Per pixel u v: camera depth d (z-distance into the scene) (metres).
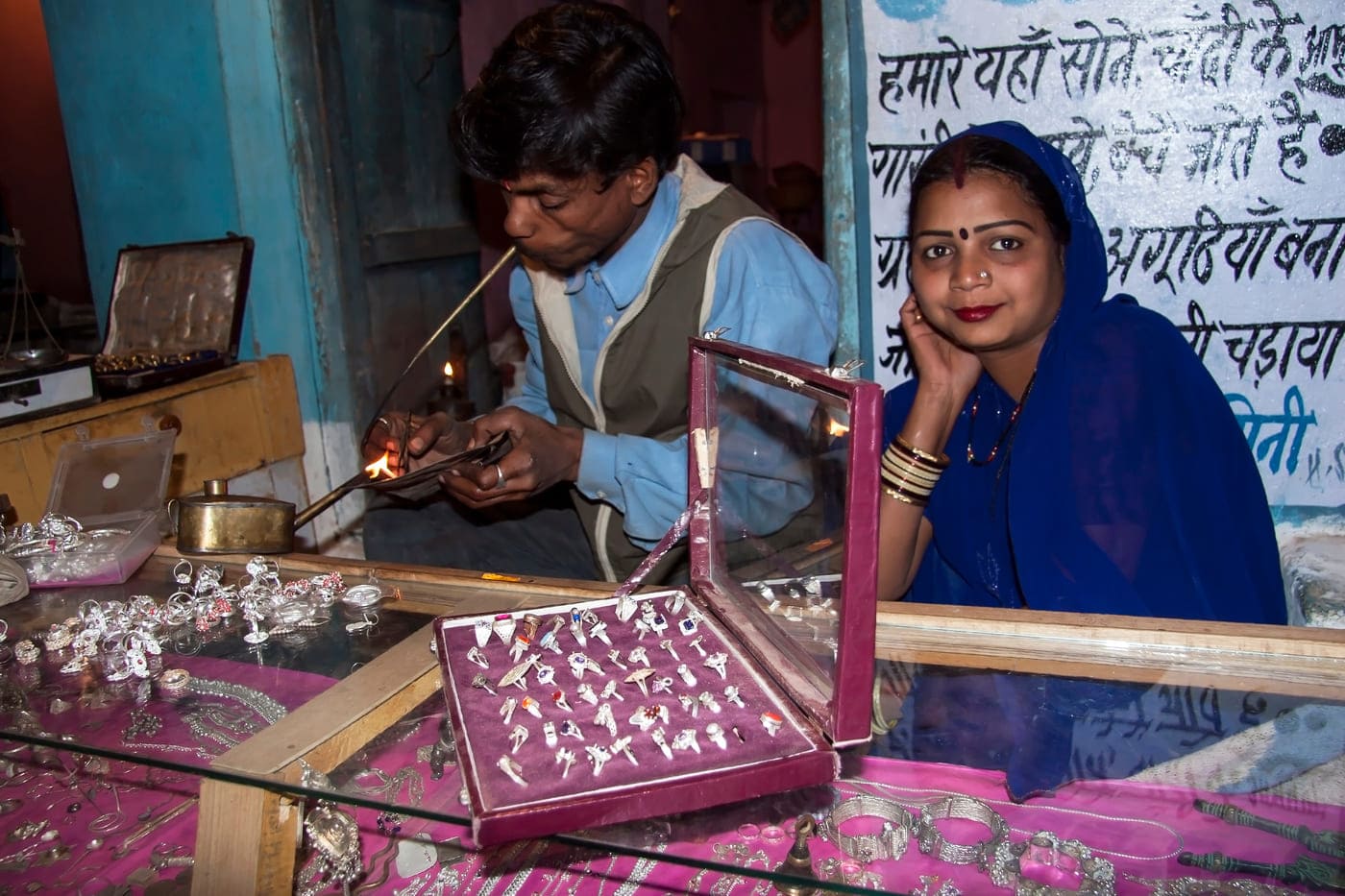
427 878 0.89
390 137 2.72
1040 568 1.31
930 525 1.49
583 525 1.79
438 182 2.93
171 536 1.38
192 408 2.27
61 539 1.27
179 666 1.02
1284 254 1.70
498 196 3.27
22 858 0.94
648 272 1.52
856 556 0.72
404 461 1.46
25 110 4.73
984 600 1.50
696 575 1.04
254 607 1.12
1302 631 0.95
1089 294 1.33
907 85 1.84
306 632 1.09
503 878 0.88
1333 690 0.89
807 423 0.80
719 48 5.43
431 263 2.92
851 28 1.86
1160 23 1.68
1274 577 1.38
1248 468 1.38
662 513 1.50
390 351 2.75
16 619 1.16
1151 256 1.77
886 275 1.93
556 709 0.81
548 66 1.20
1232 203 1.71
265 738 0.85
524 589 1.15
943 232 1.23
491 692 0.84
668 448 1.51
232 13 2.37
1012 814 0.78
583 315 1.66
